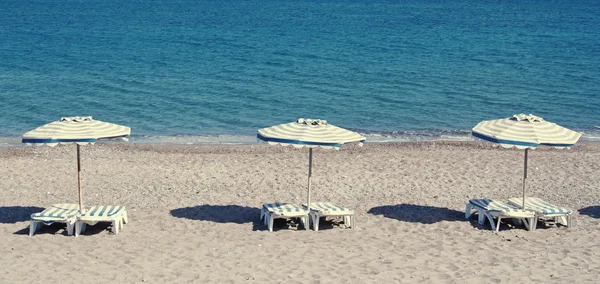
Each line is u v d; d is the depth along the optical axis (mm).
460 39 61656
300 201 17500
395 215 16359
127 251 13703
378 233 15055
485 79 40438
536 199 16406
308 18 86562
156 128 28406
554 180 19906
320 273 12703
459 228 15477
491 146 25016
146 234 14742
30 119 29562
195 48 52594
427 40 60438
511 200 16344
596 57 50438
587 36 65750
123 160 21688
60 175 19688
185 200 17391
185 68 42875
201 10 101125
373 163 21469
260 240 14492
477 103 34062
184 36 61406
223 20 81125
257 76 40406
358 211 16641
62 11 95875
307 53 50500
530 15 96812
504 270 13008
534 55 51188
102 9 101688
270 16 89312
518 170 20953
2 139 26203
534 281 12516
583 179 20062
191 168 20641
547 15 97125
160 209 16562
